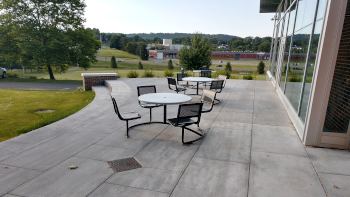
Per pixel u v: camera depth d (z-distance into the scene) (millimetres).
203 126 5477
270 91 10781
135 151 4043
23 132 5242
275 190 2859
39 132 5004
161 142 4473
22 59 27938
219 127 5398
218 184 2994
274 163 3590
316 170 3371
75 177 3148
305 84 4996
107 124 5621
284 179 3119
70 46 27078
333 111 4016
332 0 3621
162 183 3014
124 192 2805
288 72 7832
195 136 4812
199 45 25750
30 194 2740
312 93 4105
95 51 32156
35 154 3877
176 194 2766
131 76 19109
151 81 14828
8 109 7781
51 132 5016
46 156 3805
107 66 74625
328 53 3807
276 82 11297
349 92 3979
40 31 25234
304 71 5145
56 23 27406
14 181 3023
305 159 3729
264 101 8438
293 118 5715
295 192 2820
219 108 7305
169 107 7496
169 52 127312
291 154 3920
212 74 18781
